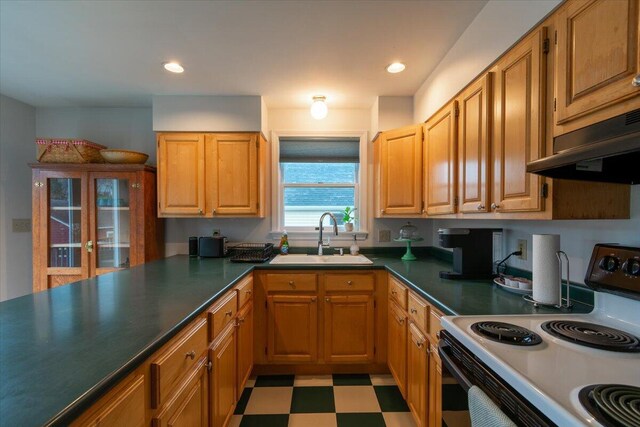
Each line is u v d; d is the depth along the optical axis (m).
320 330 2.24
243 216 2.55
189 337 1.12
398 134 2.35
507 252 1.76
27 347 0.83
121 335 0.91
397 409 1.86
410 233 2.72
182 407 1.05
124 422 0.75
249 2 1.43
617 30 0.78
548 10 1.03
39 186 2.44
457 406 0.99
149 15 1.52
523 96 1.15
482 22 1.46
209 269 2.05
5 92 2.51
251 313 2.15
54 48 1.83
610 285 1.03
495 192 1.33
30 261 2.78
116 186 2.54
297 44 1.79
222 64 2.03
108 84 2.34
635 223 1.06
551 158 0.88
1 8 1.45
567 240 1.34
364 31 1.66
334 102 2.68
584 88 0.88
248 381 2.19
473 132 1.50
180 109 2.53
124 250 2.55
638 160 0.86
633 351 0.81
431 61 1.96
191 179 2.52
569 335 0.90
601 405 0.58
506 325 1.00
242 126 2.54
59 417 0.55
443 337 1.11
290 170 2.98
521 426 0.67
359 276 2.24
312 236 2.86
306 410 1.85
